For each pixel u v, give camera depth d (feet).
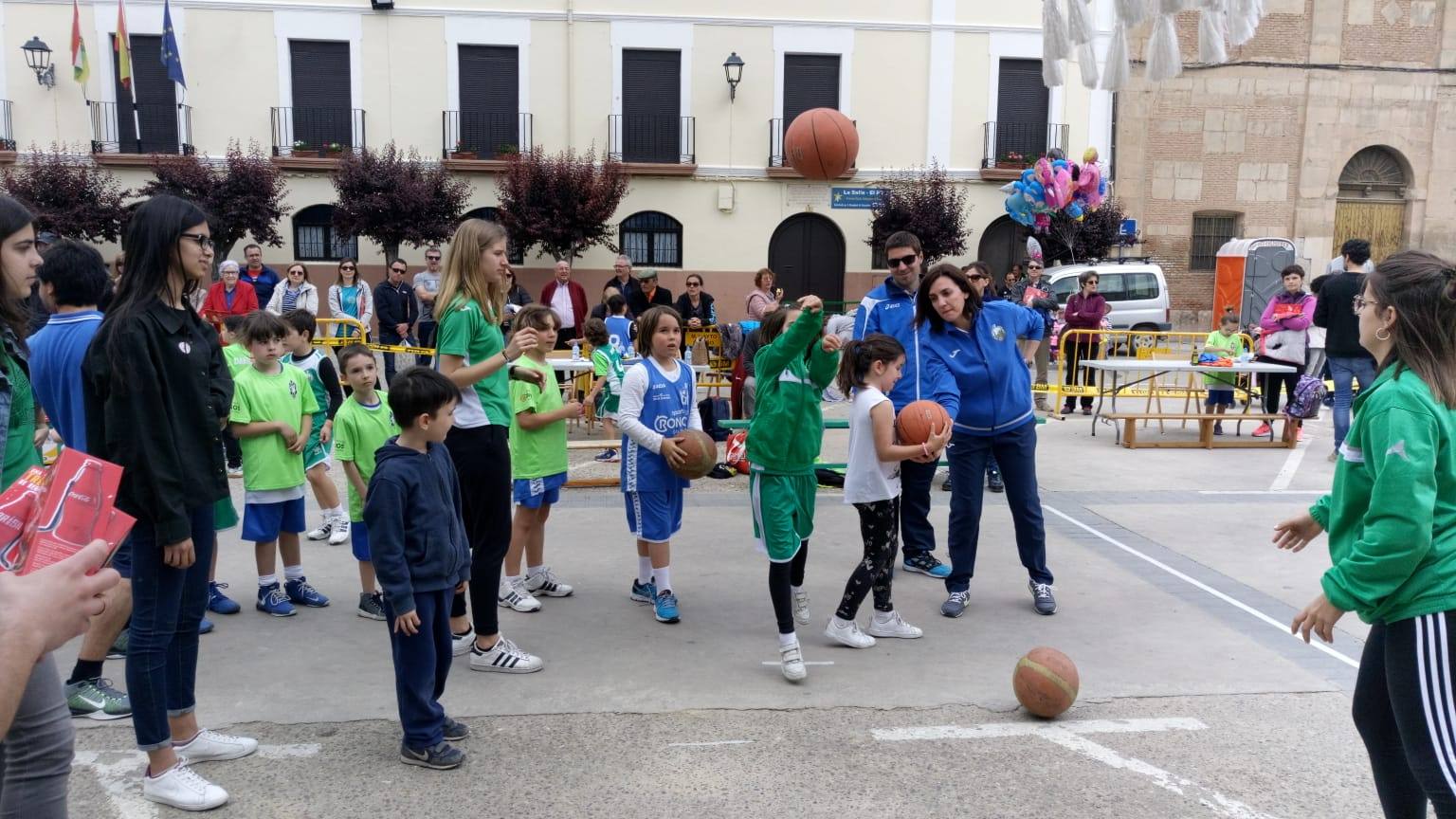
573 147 66.59
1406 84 76.07
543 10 65.41
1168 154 75.10
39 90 63.21
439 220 62.03
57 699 7.25
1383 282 8.82
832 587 19.22
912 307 19.06
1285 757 12.30
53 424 12.65
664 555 17.19
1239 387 35.81
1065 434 36.65
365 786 11.41
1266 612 17.70
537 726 13.00
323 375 21.72
